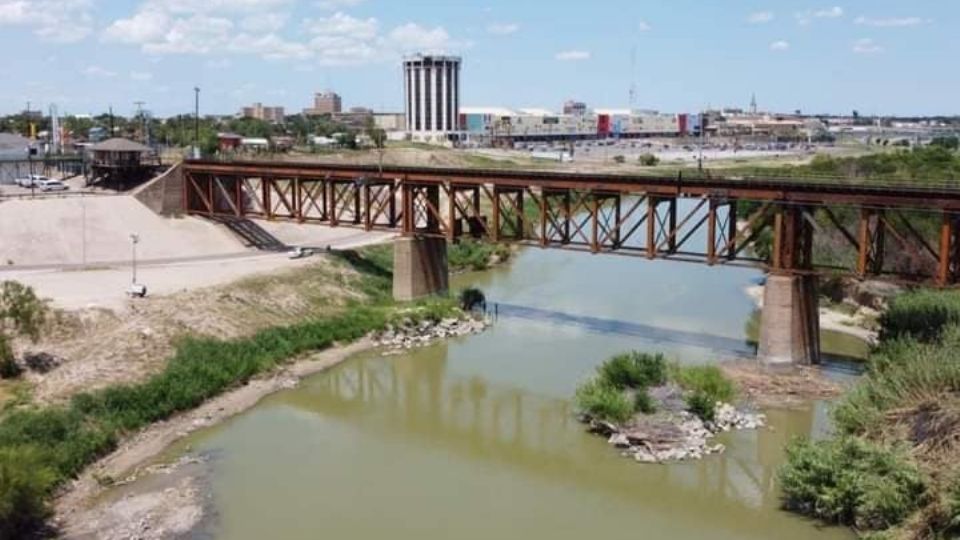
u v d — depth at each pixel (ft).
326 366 213.25
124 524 130.00
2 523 121.08
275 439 167.22
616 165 613.11
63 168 391.65
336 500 140.26
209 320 215.92
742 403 175.63
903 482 117.70
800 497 132.36
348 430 173.17
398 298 266.36
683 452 154.10
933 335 177.58
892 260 244.22
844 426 139.03
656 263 352.69
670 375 175.32
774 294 196.44
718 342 224.33
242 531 128.67
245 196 341.41
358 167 269.44
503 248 365.61
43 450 141.90
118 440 160.35
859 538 118.73
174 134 650.02
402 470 153.17
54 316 198.70
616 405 164.45
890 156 470.39
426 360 218.79
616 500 140.05
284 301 242.78
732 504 136.67
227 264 274.36
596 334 237.25
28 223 285.84
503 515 135.44
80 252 280.51
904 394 136.36
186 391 181.27
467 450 162.61
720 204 201.26
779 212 195.52
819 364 200.44
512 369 209.67
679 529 129.90
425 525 131.85
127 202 313.32
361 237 336.29
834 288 260.62
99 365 182.09
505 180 235.61
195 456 157.48
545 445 163.22
